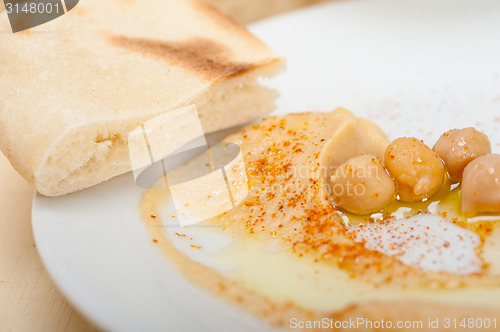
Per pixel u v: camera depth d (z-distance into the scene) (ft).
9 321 0.49
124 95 0.58
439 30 0.70
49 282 0.51
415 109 0.64
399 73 0.68
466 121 0.62
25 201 0.58
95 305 0.45
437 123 0.62
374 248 0.51
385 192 0.53
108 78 0.59
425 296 0.46
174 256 0.49
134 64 0.61
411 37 0.70
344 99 0.66
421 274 0.47
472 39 0.69
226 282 0.47
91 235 0.51
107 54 0.62
